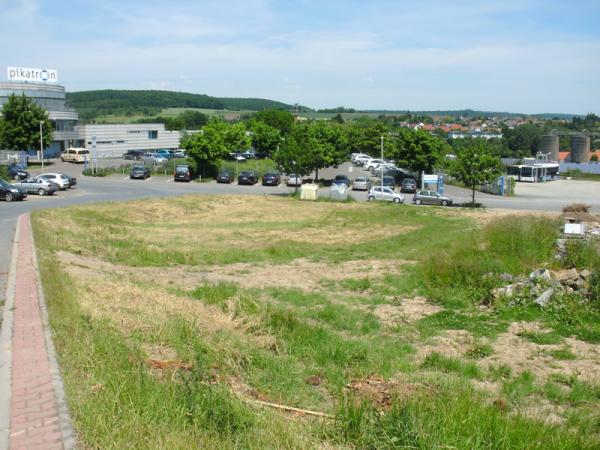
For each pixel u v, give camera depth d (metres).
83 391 6.34
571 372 9.98
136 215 36.62
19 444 5.13
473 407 6.88
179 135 111.44
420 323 13.18
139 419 5.62
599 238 21.08
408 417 6.17
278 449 5.57
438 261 18.12
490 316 13.84
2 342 8.35
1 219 30.61
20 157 72.25
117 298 12.33
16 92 86.12
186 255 22.97
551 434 6.49
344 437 6.07
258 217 38.53
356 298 15.91
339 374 8.76
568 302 14.09
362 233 31.39
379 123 95.69
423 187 58.66
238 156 85.94
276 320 11.73
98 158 84.19
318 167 63.66
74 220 31.08
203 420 5.89
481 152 49.59
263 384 8.02
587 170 96.50
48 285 12.67
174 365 7.79
